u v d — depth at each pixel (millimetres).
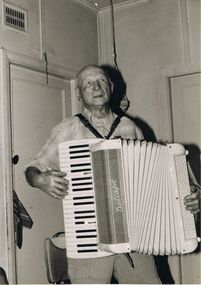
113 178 2062
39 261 2705
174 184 2100
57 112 3033
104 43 3605
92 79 2539
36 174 2428
